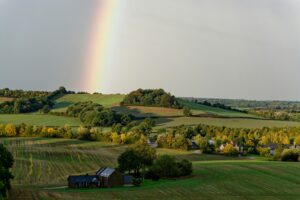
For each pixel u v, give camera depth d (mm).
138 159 137250
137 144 141875
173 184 119438
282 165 158500
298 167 153500
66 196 97250
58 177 138625
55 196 96438
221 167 152625
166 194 105125
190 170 138375
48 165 157250
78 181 121000
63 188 117562
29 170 146875
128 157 137125
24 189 105375
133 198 99125
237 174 137875
